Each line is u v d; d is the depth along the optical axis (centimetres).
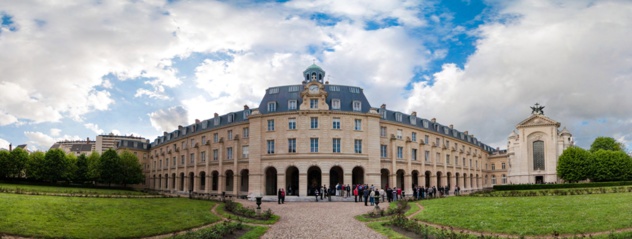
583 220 2686
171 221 2970
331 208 4384
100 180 9925
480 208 3500
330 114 7162
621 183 6488
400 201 4400
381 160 7662
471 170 11362
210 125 9119
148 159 12888
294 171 7812
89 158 10906
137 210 3291
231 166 8094
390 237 2519
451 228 2528
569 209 3150
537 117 11862
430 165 8956
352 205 4781
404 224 2838
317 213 3891
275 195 7450
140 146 12875
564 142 11538
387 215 3538
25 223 2466
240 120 8200
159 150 11719
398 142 8200
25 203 2988
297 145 7062
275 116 7306
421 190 5559
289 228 2931
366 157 7206
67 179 9712
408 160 8231
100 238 2366
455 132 10894
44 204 3042
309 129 7100
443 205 3994
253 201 5656
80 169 9969
